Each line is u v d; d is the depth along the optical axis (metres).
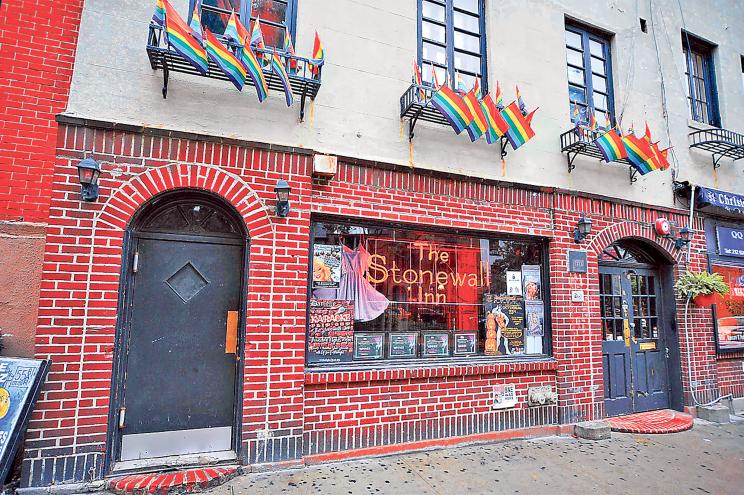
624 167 6.71
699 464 4.80
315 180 4.68
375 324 4.98
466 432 5.12
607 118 6.59
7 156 3.87
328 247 4.85
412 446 4.81
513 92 5.96
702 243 7.34
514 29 6.14
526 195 5.82
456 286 5.46
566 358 5.73
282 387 4.24
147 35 4.21
